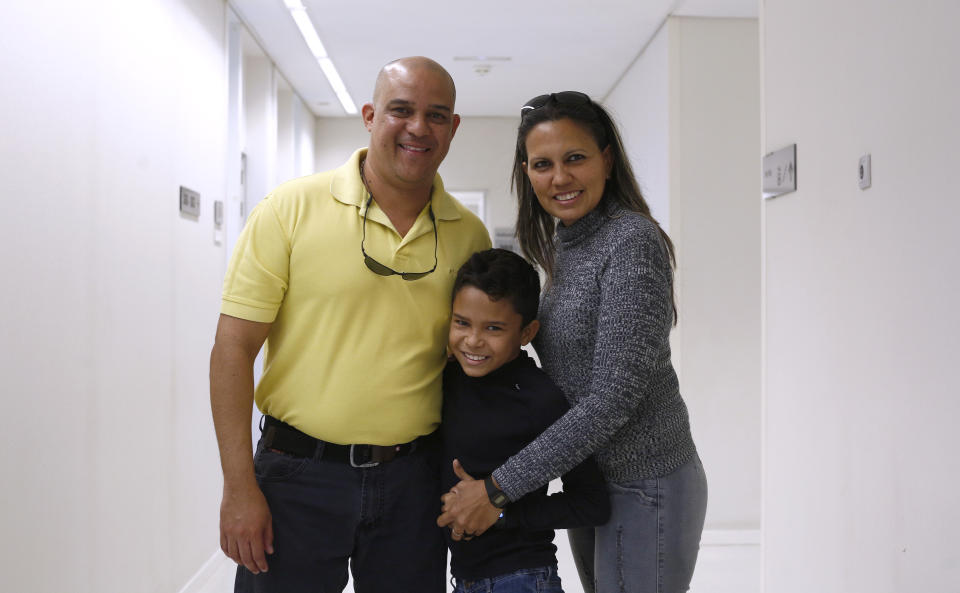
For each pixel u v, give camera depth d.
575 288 1.70
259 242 1.72
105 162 2.78
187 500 3.72
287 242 1.73
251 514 1.66
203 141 4.07
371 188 1.80
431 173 1.78
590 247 1.71
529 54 5.82
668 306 1.63
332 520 1.75
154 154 3.30
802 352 2.59
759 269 4.80
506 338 1.68
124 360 2.95
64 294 2.45
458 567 1.73
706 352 4.77
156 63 3.33
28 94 2.23
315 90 7.05
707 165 4.81
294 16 5.00
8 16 2.12
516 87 6.96
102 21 2.76
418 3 4.77
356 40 5.51
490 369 1.70
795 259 2.66
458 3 4.75
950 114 1.80
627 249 1.60
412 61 1.71
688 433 1.77
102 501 2.74
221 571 4.09
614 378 1.53
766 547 2.90
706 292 4.79
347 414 1.73
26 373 2.21
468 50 5.74
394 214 1.80
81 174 2.58
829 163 2.40
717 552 4.41
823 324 2.45
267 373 1.80
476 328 1.68
